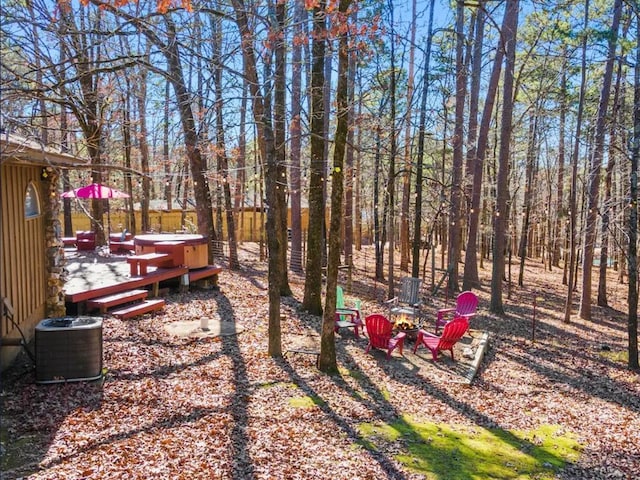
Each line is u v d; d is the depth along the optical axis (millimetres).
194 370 7219
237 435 5352
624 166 14508
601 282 18156
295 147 14430
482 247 26453
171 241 12414
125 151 14352
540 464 5551
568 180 25203
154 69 5586
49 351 6105
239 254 22188
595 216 14797
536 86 23469
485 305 16125
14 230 6648
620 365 10414
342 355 8844
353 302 13359
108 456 4660
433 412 6738
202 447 5004
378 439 5668
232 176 17656
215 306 11023
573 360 10508
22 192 6996
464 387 7902
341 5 6898
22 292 6980
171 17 6531
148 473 4430
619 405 7938
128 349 7715
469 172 19203
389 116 13961
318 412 6203
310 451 5184
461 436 6043
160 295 11617
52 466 4430
